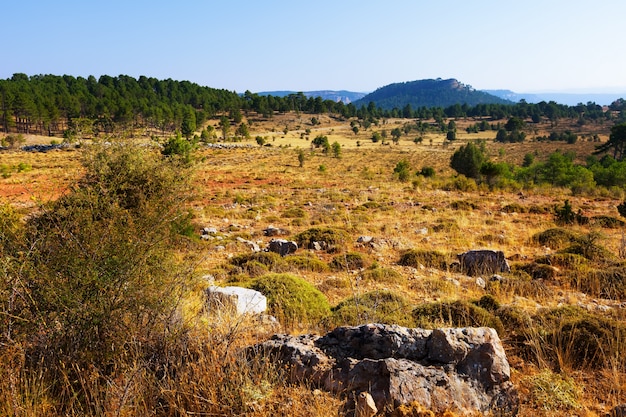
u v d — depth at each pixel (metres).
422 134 184.25
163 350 3.61
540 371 4.21
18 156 57.50
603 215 16.53
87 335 3.46
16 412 2.78
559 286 8.04
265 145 105.31
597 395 3.84
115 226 3.79
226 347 3.66
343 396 3.30
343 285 8.05
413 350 3.65
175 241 4.61
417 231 13.60
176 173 5.20
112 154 5.19
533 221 15.83
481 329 3.72
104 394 3.17
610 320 5.09
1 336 3.42
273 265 9.42
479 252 9.34
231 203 21.58
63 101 126.94
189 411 3.04
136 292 3.63
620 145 96.69
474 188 28.39
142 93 191.25
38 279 3.48
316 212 18.55
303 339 3.97
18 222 4.00
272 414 3.07
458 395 3.30
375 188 29.80
